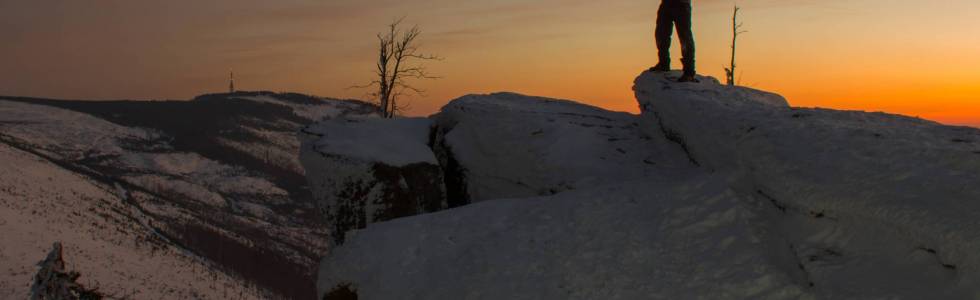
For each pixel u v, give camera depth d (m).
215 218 167.62
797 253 6.01
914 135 7.25
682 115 10.16
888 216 5.55
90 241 111.69
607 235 7.18
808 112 8.77
